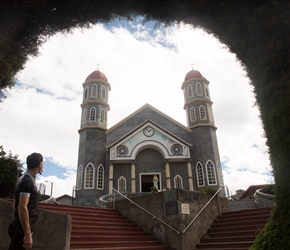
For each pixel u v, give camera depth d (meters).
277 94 4.28
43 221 5.96
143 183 28.52
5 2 5.04
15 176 15.77
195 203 11.98
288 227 3.95
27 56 5.66
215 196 13.62
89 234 9.49
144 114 31.48
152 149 28.55
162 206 11.59
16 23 5.31
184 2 5.74
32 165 3.75
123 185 26.61
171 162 27.80
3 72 4.99
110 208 14.05
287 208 4.07
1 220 5.42
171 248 10.68
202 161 27.73
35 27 5.70
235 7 5.02
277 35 4.47
